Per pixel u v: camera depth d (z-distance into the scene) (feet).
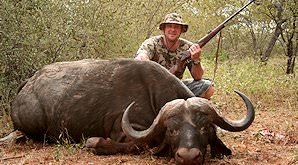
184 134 14.05
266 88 30.12
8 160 16.76
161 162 15.58
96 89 17.85
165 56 21.38
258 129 21.50
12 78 25.30
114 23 30.53
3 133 20.76
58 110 18.29
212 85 20.45
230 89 30.19
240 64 42.29
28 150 18.25
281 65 40.86
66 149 17.49
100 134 17.78
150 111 16.99
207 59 54.39
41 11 25.13
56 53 26.20
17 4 24.82
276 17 36.27
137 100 17.15
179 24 20.89
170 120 14.48
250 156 16.55
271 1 35.45
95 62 18.92
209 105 14.79
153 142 16.60
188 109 14.51
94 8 28.96
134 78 17.58
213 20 50.16
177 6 37.24
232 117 24.62
